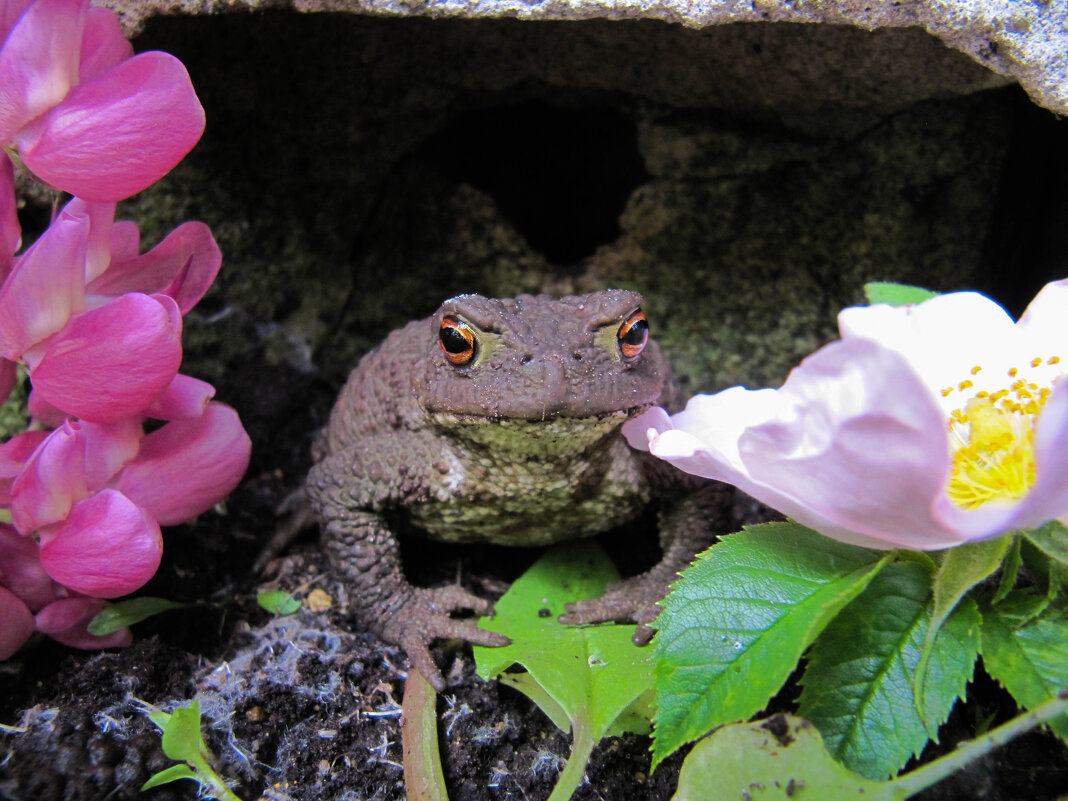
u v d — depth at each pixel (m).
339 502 0.13
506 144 0.16
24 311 0.09
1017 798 0.10
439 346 0.11
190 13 0.11
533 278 0.16
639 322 0.11
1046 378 0.09
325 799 0.10
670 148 0.15
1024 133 0.14
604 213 0.17
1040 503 0.08
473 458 0.12
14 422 0.13
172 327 0.10
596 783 0.10
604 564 0.13
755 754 0.09
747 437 0.08
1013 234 0.15
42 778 0.10
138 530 0.10
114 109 0.09
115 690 0.11
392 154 0.15
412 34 0.13
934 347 0.10
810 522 0.09
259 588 0.13
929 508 0.08
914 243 0.15
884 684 0.09
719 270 0.16
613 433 0.12
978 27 0.11
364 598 0.12
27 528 0.10
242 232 0.15
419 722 0.11
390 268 0.16
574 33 0.13
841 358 0.07
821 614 0.09
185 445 0.11
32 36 0.09
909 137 0.14
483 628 0.12
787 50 0.13
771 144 0.15
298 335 0.16
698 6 0.11
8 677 0.11
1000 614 0.09
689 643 0.09
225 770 0.10
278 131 0.15
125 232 0.11
